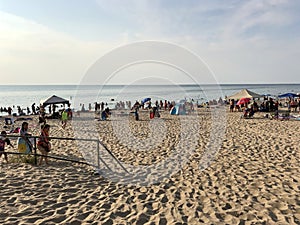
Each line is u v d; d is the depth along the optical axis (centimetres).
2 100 5694
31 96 7594
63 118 1664
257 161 742
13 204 453
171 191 530
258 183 569
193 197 498
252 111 1938
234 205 463
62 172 637
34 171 638
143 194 513
